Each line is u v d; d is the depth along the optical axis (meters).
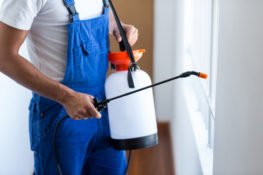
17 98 2.76
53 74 1.63
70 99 1.47
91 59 1.64
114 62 1.66
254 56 0.98
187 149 2.42
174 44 3.40
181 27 2.90
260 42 0.93
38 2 1.44
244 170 1.08
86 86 1.67
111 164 1.91
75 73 1.62
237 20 1.14
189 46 2.90
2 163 2.45
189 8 2.85
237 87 1.14
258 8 0.94
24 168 2.95
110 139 1.79
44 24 1.54
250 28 1.01
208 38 2.11
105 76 1.74
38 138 1.72
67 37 1.58
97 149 1.84
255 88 0.97
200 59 2.44
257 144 0.96
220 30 1.38
